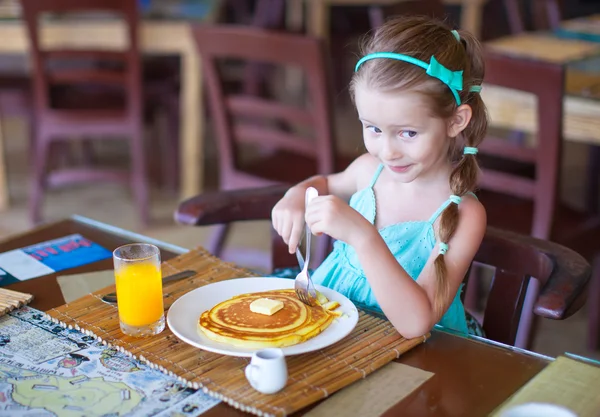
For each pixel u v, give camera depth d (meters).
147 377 0.84
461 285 1.21
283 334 0.88
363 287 1.17
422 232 1.16
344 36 4.30
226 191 1.41
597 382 0.82
